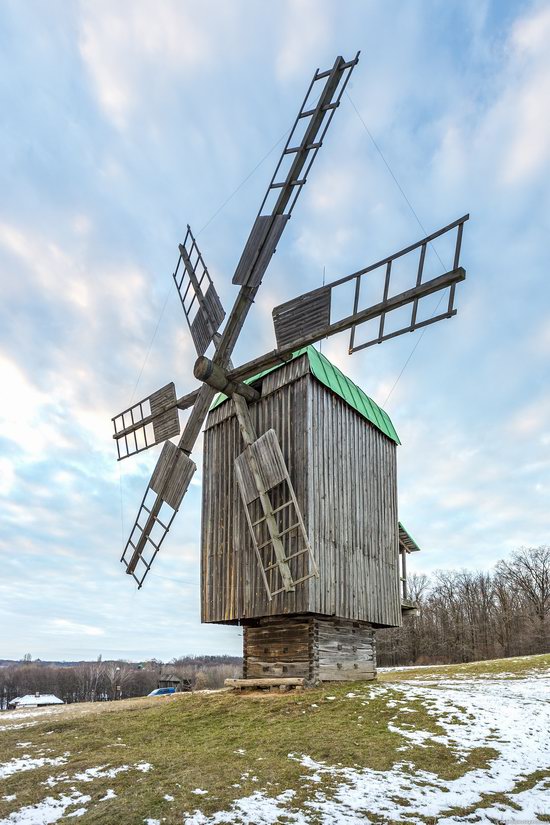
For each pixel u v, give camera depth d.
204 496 19.19
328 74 14.05
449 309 11.67
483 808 7.71
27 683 120.19
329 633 17.08
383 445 20.91
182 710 15.40
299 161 14.34
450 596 74.81
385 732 11.48
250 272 14.88
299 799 8.08
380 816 7.49
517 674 23.66
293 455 16.45
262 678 17.00
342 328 13.55
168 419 19.00
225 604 17.27
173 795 8.37
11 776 10.00
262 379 18.11
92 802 8.35
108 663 133.38
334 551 16.59
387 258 12.94
